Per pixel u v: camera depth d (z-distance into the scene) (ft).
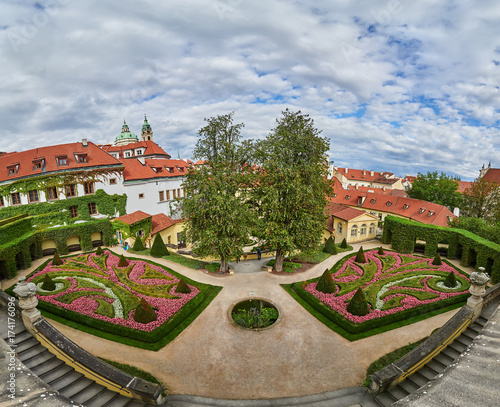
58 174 133.28
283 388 53.11
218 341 67.05
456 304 78.48
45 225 131.13
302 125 106.93
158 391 46.42
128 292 83.61
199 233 100.17
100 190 146.10
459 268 108.58
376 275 98.78
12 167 130.11
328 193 119.75
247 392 52.08
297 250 113.60
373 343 65.16
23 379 37.70
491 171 278.46
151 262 111.55
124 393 47.24
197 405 47.98
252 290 93.86
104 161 149.38
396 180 375.86
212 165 104.63
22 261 102.32
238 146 108.47
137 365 57.93
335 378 55.52
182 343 65.98
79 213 141.69
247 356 61.98
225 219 96.58
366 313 74.18
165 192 180.75
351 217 161.79
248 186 111.24
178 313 75.00
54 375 47.29
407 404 33.12
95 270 97.40
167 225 160.76
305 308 82.07
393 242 137.59
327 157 115.96
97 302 76.48
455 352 54.80
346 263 114.42
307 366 58.90
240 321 74.54
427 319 72.64
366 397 49.73
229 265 121.39
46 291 80.02
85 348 61.11
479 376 36.09
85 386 46.88
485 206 192.75
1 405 33.35
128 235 132.87
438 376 36.99
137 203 163.84
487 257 99.19
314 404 47.98
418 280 93.04
